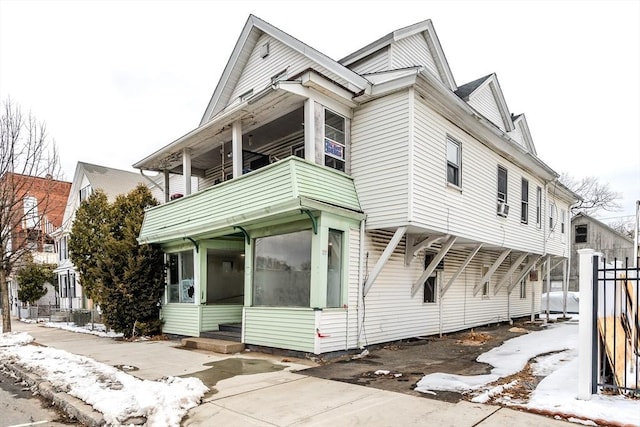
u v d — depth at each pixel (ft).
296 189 23.07
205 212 31.04
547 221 50.39
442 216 29.01
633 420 11.91
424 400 15.16
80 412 14.38
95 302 44.37
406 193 25.98
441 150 29.55
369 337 27.81
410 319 32.27
